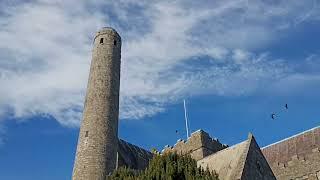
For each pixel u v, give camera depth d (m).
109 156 36.31
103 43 42.53
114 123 38.44
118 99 40.25
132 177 29.88
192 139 46.97
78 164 35.72
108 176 32.12
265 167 35.97
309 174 42.59
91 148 36.09
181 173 28.45
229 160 36.62
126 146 44.78
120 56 43.09
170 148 47.91
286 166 44.97
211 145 46.66
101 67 40.81
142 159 44.69
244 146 36.75
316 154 43.22
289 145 48.47
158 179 28.19
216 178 28.94
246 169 34.06
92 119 37.72
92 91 39.47
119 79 41.56
